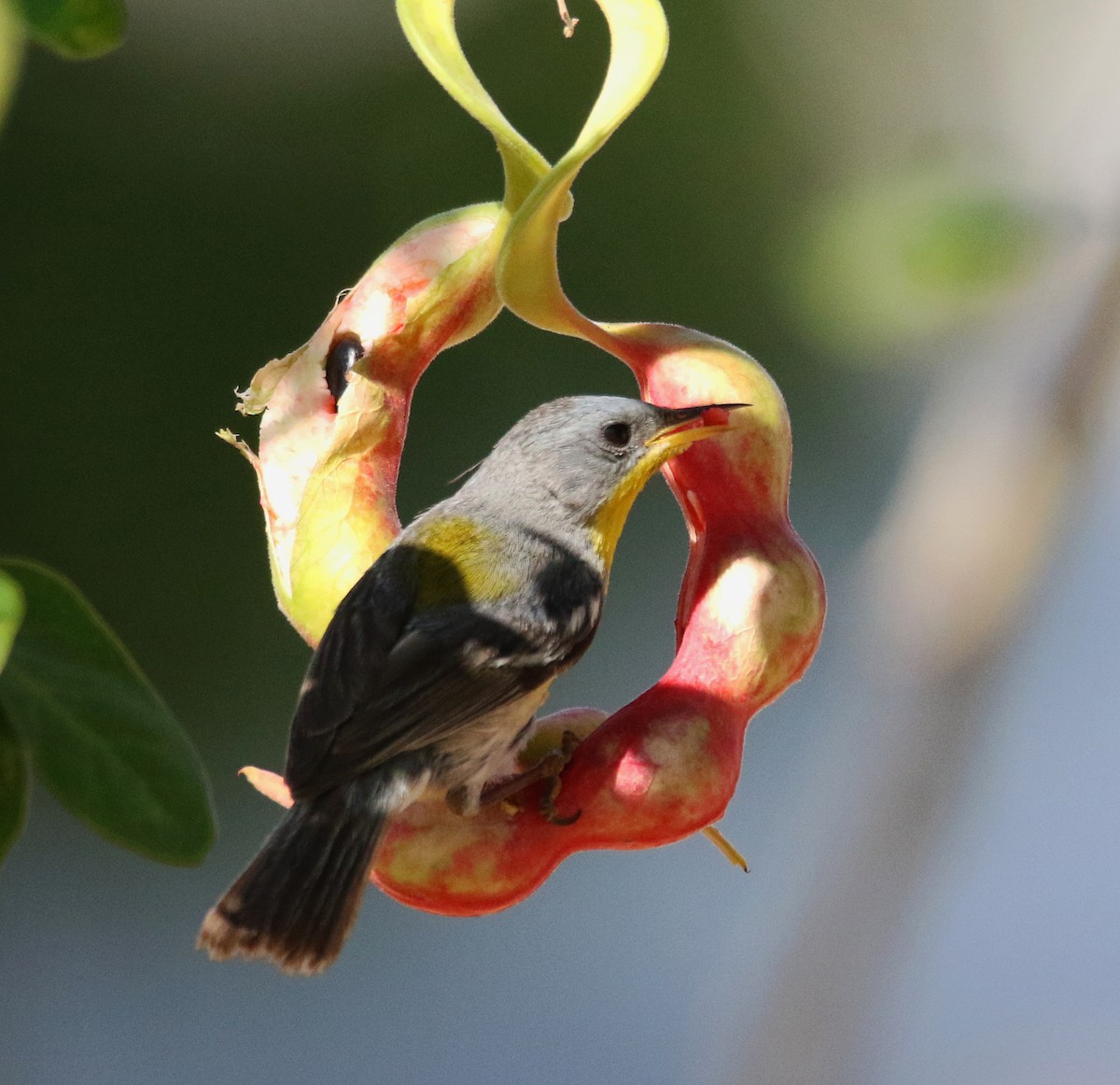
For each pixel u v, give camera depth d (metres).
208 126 17.80
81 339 17.22
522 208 6.07
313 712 6.49
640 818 6.11
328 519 6.74
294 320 17.67
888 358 7.09
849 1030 11.63
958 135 9.96
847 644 13.90
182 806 5.45
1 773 5.30
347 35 18.17
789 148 17.84
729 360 6.86
